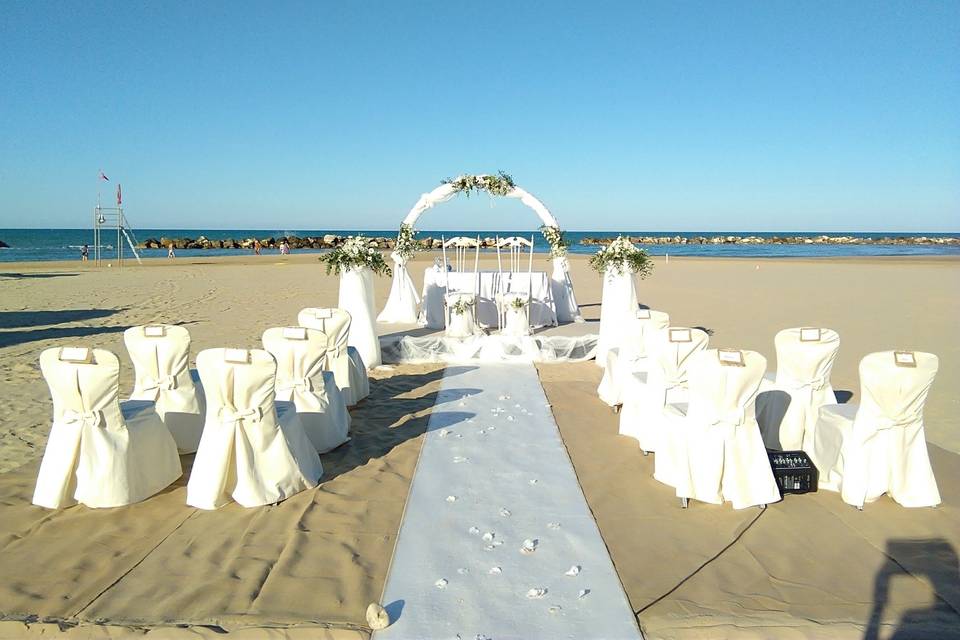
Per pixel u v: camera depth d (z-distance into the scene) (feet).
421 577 10.07
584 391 22.29
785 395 15.37
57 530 11.82
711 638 8.67
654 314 19.27
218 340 31.63
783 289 59.98
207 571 10.39
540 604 9.36
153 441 13.43
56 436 12.69
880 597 9.66
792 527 11.93
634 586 9.93
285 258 126.31
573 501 13.00
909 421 12.42
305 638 8.66
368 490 13.71
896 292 56.29
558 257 33.76
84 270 86.69
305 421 15.72
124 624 8.95
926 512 12.49
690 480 12.89
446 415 19.15
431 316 31.68
